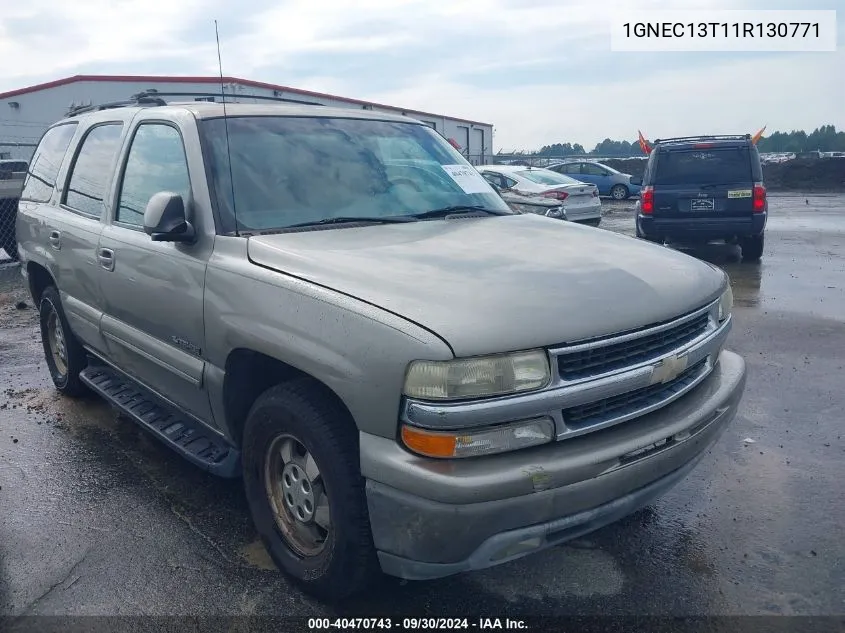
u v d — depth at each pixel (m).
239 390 3.29
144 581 3.18
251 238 3.19
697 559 3.30
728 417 3.19
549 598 3.04
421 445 2.42
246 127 3.71
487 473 2.39
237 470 3.45
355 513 2.66
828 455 4.30
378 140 4.12
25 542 3.50
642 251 3.34
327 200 3.59
